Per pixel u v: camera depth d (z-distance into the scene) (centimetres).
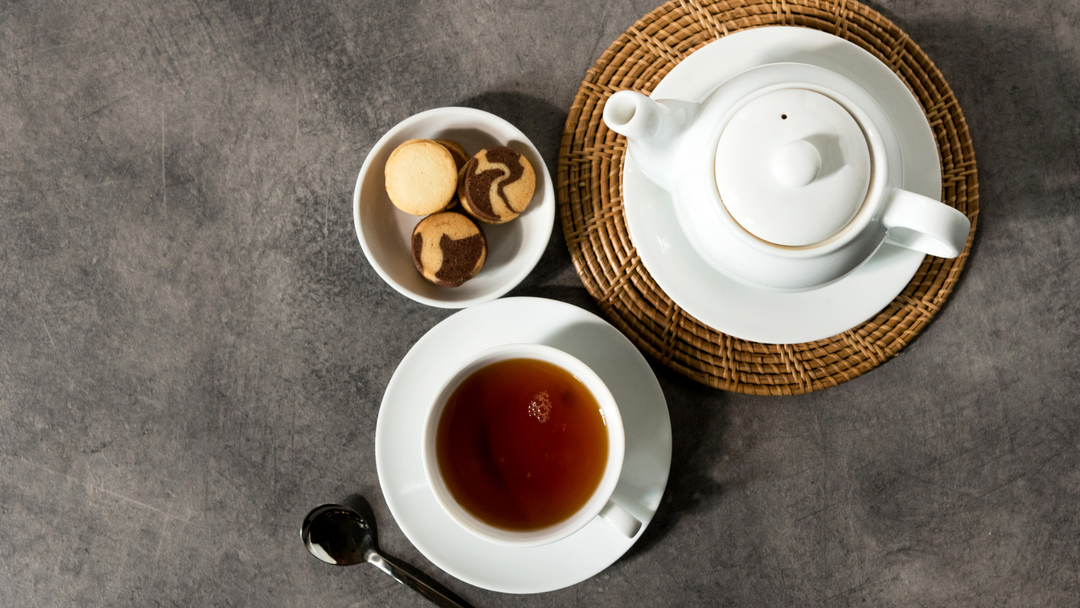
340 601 79
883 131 67
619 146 76
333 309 79
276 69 79
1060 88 78
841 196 65
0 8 80
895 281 72
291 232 79
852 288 72
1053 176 78
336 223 79
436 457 72
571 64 79
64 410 80
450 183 74
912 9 78
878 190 65
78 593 80
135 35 80
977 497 78
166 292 80
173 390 80
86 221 80
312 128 79
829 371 76
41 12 80
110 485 80
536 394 73
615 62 76
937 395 78
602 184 76
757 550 78
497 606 79
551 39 79
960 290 78
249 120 79
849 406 78
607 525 75
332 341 79
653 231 72
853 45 73
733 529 78
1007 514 78
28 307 80
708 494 79
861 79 73
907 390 78
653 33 76
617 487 74
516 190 74
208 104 79
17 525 80
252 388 79
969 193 76
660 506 79
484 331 74
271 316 79
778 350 76
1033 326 78
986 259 78
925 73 76
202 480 80
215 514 80
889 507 78
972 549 78
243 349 79
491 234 77
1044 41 78
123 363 80
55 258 80
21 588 80
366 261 79
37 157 80
